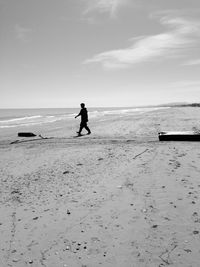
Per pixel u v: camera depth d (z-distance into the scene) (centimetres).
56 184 680
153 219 453
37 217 497
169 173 677
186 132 1211
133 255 362
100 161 877
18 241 419
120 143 1195
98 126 2291
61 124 3144
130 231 422
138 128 1881
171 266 334
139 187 601
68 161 915
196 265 331
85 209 513
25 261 366
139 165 777
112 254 368
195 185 583
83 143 1270
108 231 428
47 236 427
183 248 368
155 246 378
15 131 2477
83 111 1623
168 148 984
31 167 876
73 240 410
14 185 700
